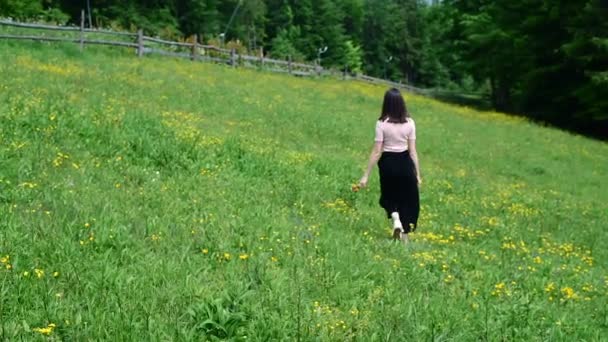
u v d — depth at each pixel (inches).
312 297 204.2
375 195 437.1
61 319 163.3
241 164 425.4
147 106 610.9
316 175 452.1
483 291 235.9
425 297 217.0
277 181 409.7
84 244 220.4
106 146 387.9
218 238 249.6
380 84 1863.9
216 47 1357.0
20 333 154.8
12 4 1961.1
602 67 1471.5
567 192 696.4
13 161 319.9
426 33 4574.3
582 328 205.6
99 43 1082.7
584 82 1545.3
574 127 1578.5
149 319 167.0
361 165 553.0
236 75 1147.3
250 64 1409.9
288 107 865.5
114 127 422.9
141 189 319.6
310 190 404.8
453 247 323.9
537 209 512.7
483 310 205.8
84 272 196.5
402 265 258.5
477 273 266.1
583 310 236.5
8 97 466.0
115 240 228.5
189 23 3026.6
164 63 1080.2
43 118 402.0
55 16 2297.0
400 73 4633.4
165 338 159.9
